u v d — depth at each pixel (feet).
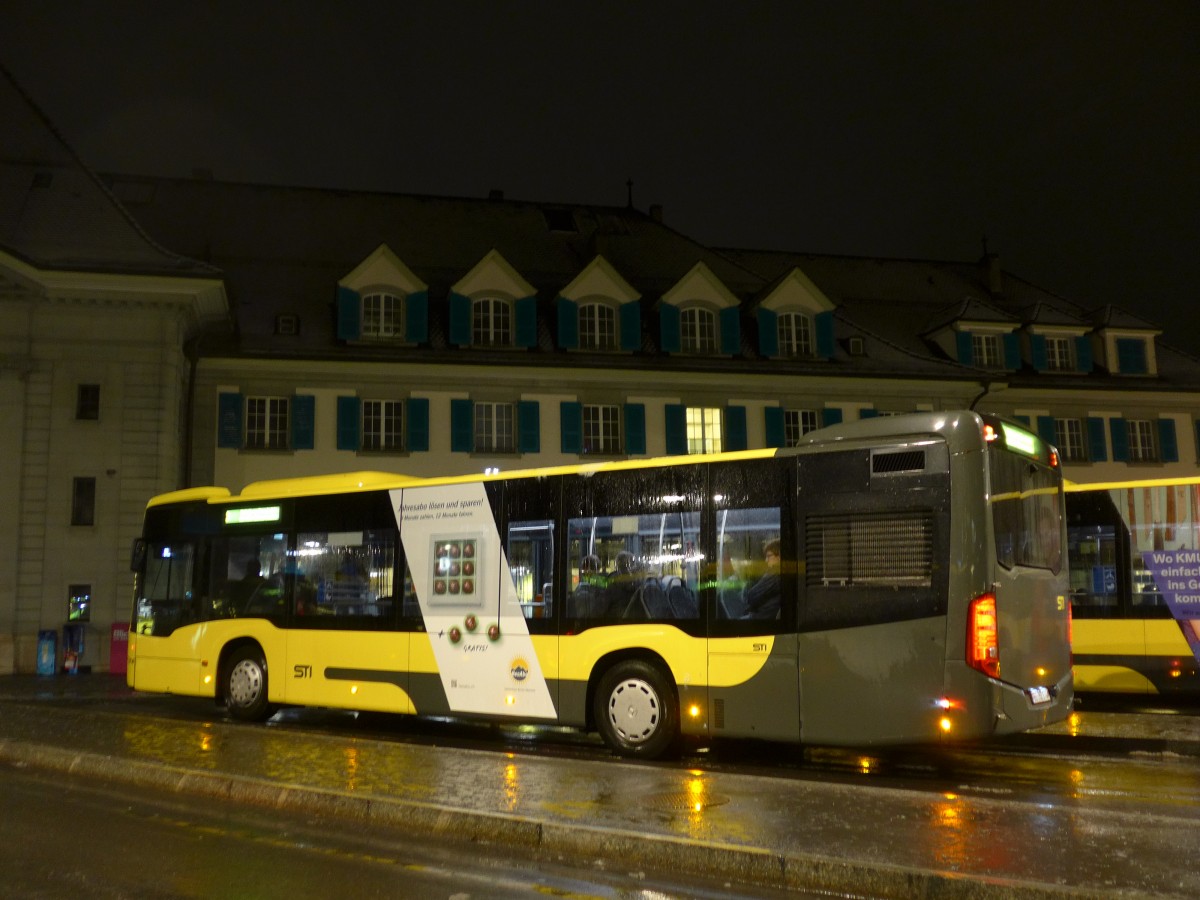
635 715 37.06
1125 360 127.44
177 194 117.39
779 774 34.78
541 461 103.35
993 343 124.57
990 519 32.12
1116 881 19.04
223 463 95.81
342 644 45.11
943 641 31.65
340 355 99.04
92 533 82.79
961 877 19.39
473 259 116.26
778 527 35.09
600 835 23.41
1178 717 49.32
